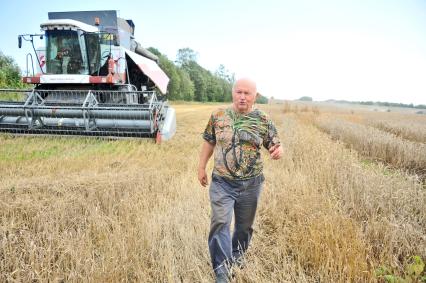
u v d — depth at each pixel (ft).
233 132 9.14
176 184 17.08
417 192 15.19
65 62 35.50
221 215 9.24
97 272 9.27
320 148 24.50
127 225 12.40
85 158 22.56
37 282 9.41
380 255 10.34
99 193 15.23
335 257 9.93
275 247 11.08
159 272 9.82
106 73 36.81
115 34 38.14
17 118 29.43
